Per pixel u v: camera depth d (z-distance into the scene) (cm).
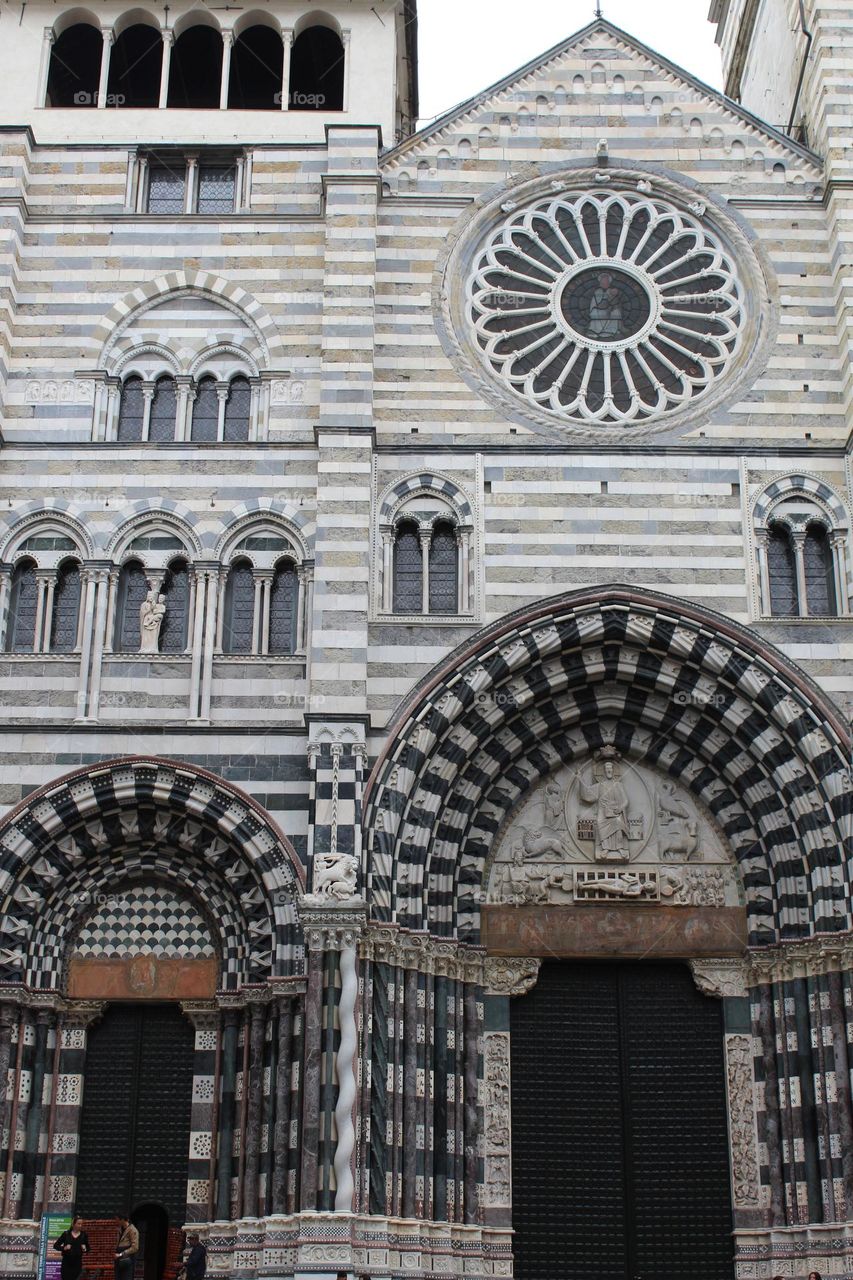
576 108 4450
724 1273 3678
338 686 3738
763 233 4322
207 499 4022
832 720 3788
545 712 3941
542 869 3912
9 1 4562
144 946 3809
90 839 3800
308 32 4750
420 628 3869
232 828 3731
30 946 3738
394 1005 3622
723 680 3888
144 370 4200
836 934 3675
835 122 4341
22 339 4194
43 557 4003
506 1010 3838
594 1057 3853
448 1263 3534
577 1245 3709
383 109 4494
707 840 3941
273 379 4147
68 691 3859
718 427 4094
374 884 3647
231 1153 3625
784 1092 3697
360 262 4156
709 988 3853
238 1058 3706
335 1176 3353
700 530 3991
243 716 3828
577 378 4203
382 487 4022
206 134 4434
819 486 4047
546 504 4003
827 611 3994
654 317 4259
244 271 4253
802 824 3794
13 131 4309
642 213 4388
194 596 3938
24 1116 3641
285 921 3659
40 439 4091
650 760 3991
